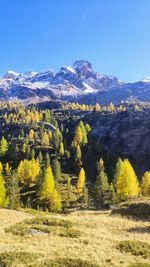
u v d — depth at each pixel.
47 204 97.44
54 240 26.55
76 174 161.12
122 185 97.50
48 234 28.47
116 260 22.45
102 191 113.19
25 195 120.62
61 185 140.62
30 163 135.62
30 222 32.47
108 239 28.28
